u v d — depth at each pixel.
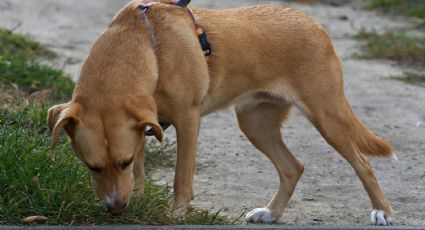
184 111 9.95
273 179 12.31
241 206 11.02
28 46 18.67
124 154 8.86
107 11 26.06
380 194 10.56
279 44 10.73
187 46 9.91
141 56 9.50
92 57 9.48
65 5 26.52
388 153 11.00
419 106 16.50
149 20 9.86
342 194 11.67
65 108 8.93
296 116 15.82
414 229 9.37
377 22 25.34
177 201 9.95
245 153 13.52
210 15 10.62
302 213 10.86
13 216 9.30
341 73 10.93
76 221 9.29
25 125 12.36
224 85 10.59
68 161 10.34
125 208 9.03
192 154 10.03
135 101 9.05
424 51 20.69
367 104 16.58
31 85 14.98
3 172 9.69
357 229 9.32
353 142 10.79
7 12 24.47
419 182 12.16
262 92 10.88
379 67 19.72
